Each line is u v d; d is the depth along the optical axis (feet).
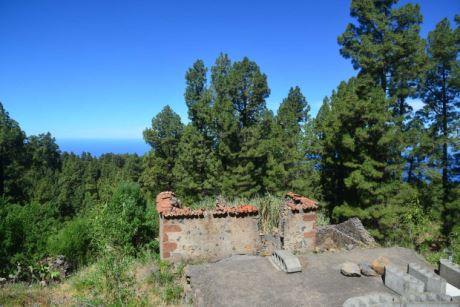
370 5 71.10
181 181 105.09
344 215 60.75
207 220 34.35
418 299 20.93
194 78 111.96
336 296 24.00
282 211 38.37
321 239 41.19
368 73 68.90
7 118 139.85
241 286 25.70
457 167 68.13
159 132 122.42
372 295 21.52
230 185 94.53
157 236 46.34
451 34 64.49
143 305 25.54
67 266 44.73
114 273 27.25
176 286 29.07
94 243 47.16
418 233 58.65
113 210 46.26
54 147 225.15
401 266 29.37
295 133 104.22
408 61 69.82
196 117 112.47
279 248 36.27
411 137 67.62
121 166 257.75
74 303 27.02
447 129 68.28
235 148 99.45
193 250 34.14
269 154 92.68
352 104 58.44
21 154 145.07
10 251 44.80
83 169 194.18
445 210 66.54
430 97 71.92
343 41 75.82
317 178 77.82
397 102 74.54
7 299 28.14
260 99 103.35
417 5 68.23
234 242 34.99
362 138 57.93
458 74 64.34
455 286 25.62
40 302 28.17
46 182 144.77
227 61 102.89
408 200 61.98
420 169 68.64
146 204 49.96
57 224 56.49
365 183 57.67
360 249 35.68
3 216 46.70
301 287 25.40
